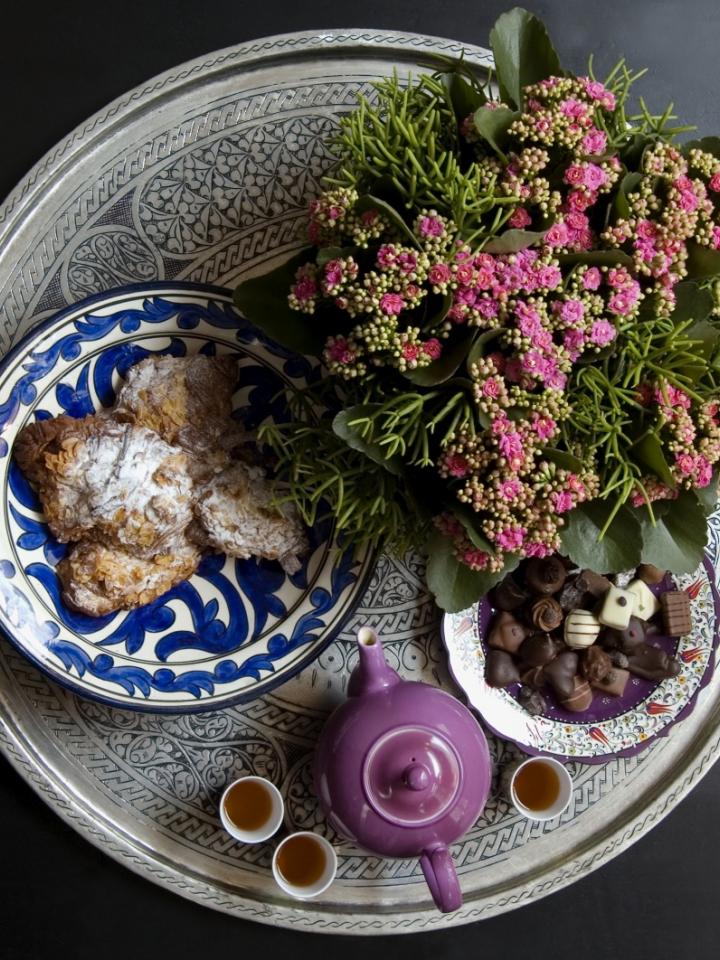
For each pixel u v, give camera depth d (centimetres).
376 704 70
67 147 75
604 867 92
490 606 81
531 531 61
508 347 59
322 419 72
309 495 70
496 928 90
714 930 93
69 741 77
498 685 80
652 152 60
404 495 67
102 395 74
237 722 80
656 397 60
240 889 79
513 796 78
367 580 76
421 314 60
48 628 71
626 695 83
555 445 62
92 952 83
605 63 89
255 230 79
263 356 75
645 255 58
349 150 64
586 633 79
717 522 86
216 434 73
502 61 61
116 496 69
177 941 85
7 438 69
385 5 86
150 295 71
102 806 78
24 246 76
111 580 70
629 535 63
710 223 60
